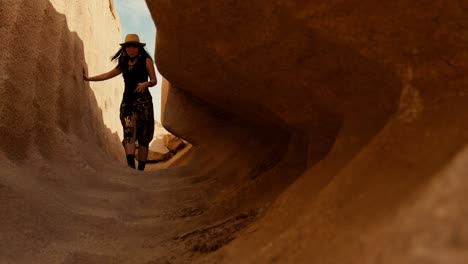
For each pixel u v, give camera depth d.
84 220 1.99
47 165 2.40
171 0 1.78
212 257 1.27
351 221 0.85
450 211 0.50
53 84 2.89
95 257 1.60
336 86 1.47
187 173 3.59
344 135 1.41
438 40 1.07
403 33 1.14
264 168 2.84
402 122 1.05
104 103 5.38
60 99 3.00
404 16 1.13
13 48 2.41
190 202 2.68
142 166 3.95
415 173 0.84
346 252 0.70
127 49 3.85
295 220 1.13
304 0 1.33
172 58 2.32
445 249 0.45
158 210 2.48
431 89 1.06
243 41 1.67
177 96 4.12
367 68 1.27
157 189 2.92
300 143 2.17
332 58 1.41
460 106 0.96
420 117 1.03
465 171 0.55
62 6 3.34
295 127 1.92
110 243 1.81
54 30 3.07
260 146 3.18
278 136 2.76
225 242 1.60
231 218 1.92
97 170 2.93
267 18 1.50
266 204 1.95
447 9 1.05
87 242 1.77
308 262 0.80
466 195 0.51
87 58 4.05
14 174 2.02
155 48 2.43
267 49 1.60
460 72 1.03
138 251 1.71
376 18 1.18
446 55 1.06
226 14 1.63
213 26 1.74
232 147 3.57
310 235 0.92
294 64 1.56
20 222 1.67
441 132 0.91
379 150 1.03
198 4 1.70
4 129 2.18
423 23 1.10
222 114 3.82
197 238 1.74
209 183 3.06
